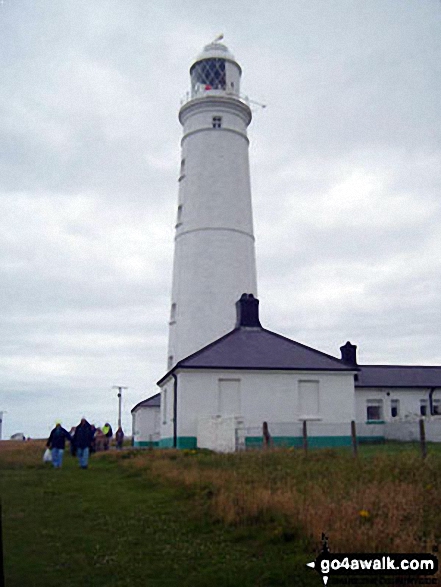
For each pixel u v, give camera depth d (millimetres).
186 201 34656
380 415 35938
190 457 19328
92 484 14820
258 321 29078
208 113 35094
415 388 36438
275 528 9523
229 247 33562
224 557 8594
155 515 11078
